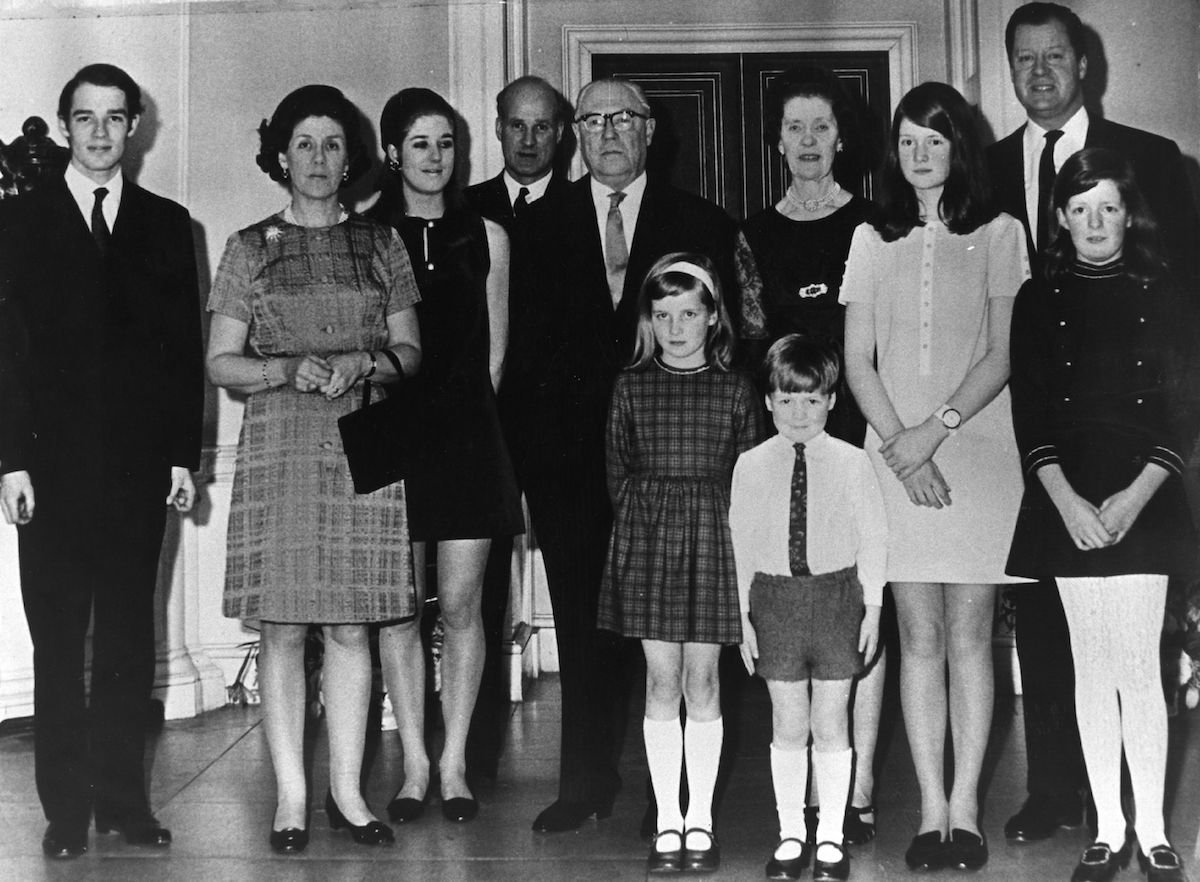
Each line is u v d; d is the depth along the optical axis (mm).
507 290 3570
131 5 4918
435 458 3363
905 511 3105
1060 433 2973
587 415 3428
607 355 3447
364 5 5121
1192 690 4352
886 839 3252
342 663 3330
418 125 3516
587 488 3424
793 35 4984
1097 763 2957
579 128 3537
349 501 3178
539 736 4438
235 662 5117
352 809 3316
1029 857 3102
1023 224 3572
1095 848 2920
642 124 3531
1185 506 2936
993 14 4637
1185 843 3113
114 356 3223
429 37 5117
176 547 4930
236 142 5090
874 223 3240
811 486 3047
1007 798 3576
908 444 3102
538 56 5109
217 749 4324
